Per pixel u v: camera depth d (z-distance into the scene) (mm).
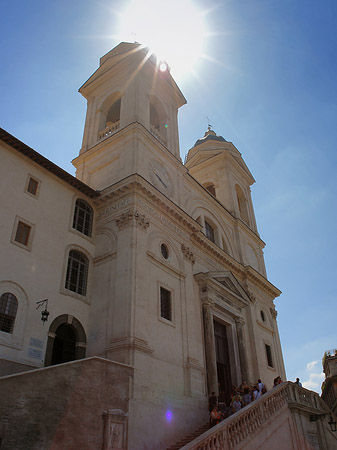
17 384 11195
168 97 28828
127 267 18359
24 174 18250
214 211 29297
